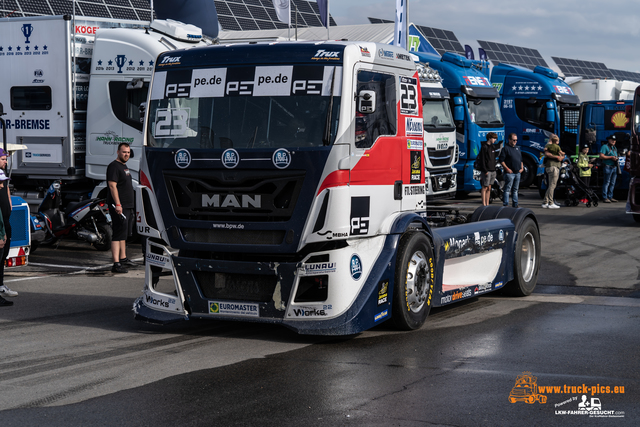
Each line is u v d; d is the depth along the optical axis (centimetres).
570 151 2477
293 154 625
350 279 642
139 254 1272
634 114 1611
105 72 1335
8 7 1811
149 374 564
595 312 805
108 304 862
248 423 457
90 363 599
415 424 455
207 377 555
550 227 1577
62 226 1314
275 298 643
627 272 1062
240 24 2725
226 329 724
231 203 645
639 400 503
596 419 466
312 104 634
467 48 3058
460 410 480
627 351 630
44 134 1371
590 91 2952
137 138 1317
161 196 674
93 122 1349
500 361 599
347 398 504
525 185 2517
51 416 473
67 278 1055
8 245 909
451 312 812
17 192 1423
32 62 1367
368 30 2833
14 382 548
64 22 1336
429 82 1803
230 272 653
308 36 2756
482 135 2131
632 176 1625
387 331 712
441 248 762
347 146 627
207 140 658
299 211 627
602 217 1766
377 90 674
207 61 673
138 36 1320
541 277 1044
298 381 544
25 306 848
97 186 1362
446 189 1831
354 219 636
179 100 677
